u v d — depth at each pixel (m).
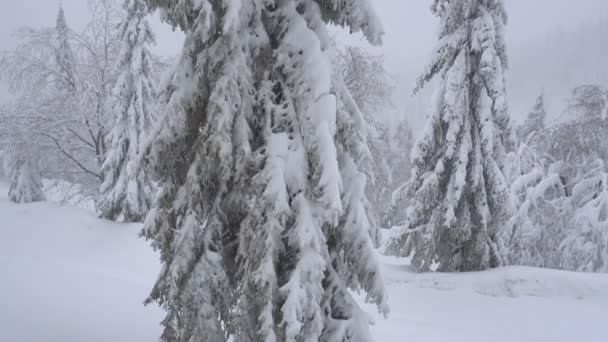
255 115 5.66
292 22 5.62
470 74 14.20
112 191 19.69
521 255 18.61
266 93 5.57
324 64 5.25
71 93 23.78
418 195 14.02
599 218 17.23
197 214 5.61
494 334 10.41
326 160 4.96
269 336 4.88
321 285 5.29
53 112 23.50
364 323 5.59
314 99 5.20
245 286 5.22
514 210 17.67
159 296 5.84
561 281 12.38
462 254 14.38
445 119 13.61
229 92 5.16
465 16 13.75
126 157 19.64
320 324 5.03
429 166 14.66
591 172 18.52
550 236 19.22
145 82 19.56
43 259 15.96
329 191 4.88
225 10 5.24
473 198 14.02
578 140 20.17
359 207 5.40
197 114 5.64
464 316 11.58
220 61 5.40
